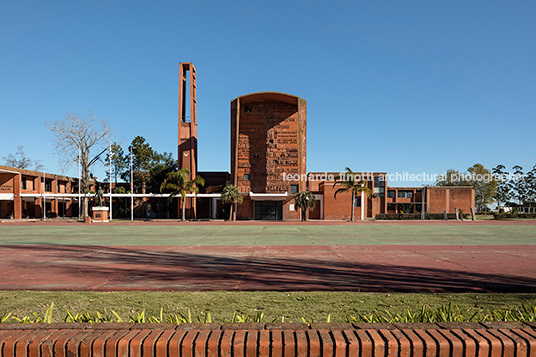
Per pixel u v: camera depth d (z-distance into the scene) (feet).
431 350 7.81
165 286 26.71
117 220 180.55
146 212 214.90
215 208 209.87
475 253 47.50
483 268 35.12
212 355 7.82
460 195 236.84
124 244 60.39
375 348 7.79
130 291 24.81
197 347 7.84
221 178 224.12
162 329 8.79
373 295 23.30
